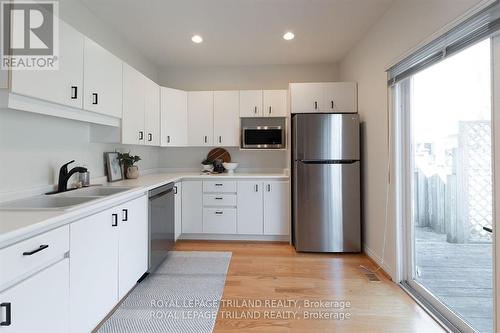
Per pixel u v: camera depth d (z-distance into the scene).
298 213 3.36
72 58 1.83
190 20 2.85
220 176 3.74
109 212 1.86
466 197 1.93
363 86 3.27
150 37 3.25
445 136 2.10
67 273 1.44
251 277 2.65
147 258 2.53
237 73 4.33
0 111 1.70
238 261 3.07
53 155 2.15
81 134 2.51
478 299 1.87
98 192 2.32
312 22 2.90
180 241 3.80
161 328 1.86
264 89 4.30
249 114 4.02
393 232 2.56
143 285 2.49
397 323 1.92
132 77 2.79
